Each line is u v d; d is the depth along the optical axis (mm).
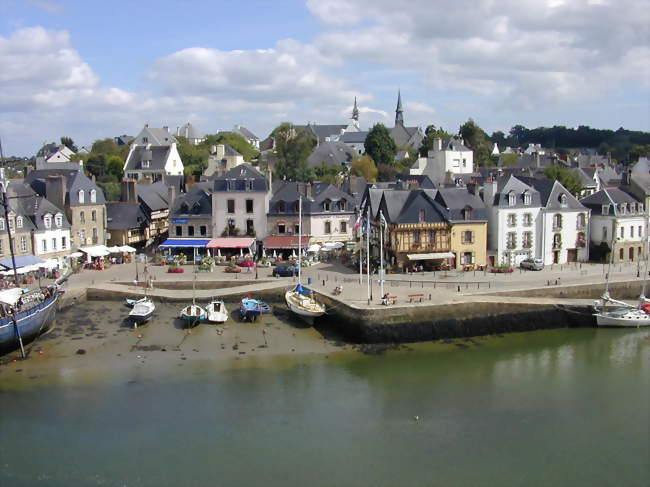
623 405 39438
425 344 51938
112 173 134875
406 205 70875
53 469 31766
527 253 74312
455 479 30891
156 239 93688
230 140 165000
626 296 63844
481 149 160500
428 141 161500
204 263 72375
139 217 89438
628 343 52281
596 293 62594
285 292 61906
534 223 74125
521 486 30359
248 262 73062
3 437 34969
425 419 37375
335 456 33000
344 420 37156
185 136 198000
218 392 41125
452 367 46344
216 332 53344
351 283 63594
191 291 62969
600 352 49844
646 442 34688
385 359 47969
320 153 142750
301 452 33406
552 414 38156
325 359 47750
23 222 69812
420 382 43188
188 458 32781
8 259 67125
